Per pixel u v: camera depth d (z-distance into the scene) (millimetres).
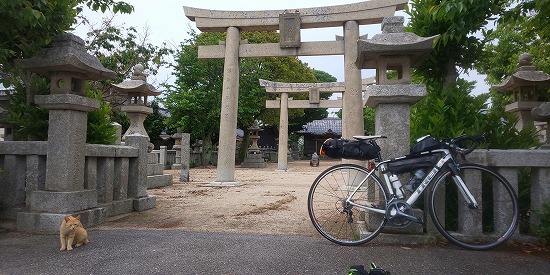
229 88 10312
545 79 7934
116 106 13797
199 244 3494
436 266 2932
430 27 4699
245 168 22953
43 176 4602
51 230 4035
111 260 3023
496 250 3387
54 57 4098
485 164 3605
